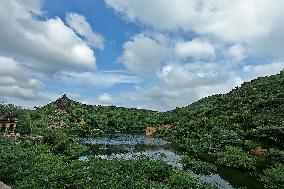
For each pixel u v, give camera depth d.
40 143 61.78
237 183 44.62
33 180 36.06
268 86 108.94
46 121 125.69
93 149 76.44
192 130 93.62
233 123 82.62
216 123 88.00
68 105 163.00
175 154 68.62
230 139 68.62
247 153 59.75
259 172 49.97
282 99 87.12
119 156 65.69
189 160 57.22
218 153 62.09
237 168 53.03
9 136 61.22
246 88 120.75
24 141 57.19
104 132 137.75
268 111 82.94
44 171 39.19
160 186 35.41
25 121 75.69
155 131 125.75
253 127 73.94
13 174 38.06
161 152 72.00
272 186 42.03
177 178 39.81
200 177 47.41
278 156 55.53
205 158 62.22
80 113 157.62
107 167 40.81
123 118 163.75
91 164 42.34
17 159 42.62
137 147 82.06
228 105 104.06
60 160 47.66
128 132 144.25
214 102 131.25
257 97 99.25
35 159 44.31
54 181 35.53
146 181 36.53
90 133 126.56
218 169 52.66
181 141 86.06
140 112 183.38
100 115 163.00
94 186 33.91
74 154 63.88
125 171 40.34
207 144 72.00
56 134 67.44
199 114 113.38
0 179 37.53
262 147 61.59
